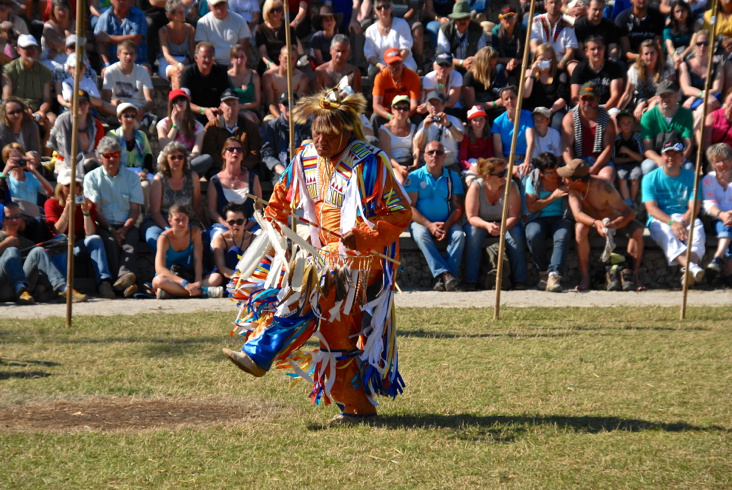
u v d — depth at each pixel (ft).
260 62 109.19
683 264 87.15
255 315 36.70
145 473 29.81
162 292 79.00
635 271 88.22
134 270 81.35
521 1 117.29
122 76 97.04
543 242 86.89
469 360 50.62
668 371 47.62
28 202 81.56
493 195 86.53
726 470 30.35
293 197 38.40
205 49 96.07
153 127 97.45
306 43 116.37
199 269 81.00
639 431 35.50
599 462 31.17
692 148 96.07
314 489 28.30
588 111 93.86
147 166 91.40
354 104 36.55
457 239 86.33
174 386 43.70
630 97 101.81
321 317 36.83
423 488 28.37
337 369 37.40
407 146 94.68
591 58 100.27
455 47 108.88
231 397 41.73
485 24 115.14
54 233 81.30
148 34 107.86
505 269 86.07
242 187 87.40
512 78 104.32
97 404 39.93
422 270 89.40
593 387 43.91
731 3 103.45
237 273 38.22
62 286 75.87
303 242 35.88
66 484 28.60
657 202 89.86
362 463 31.09
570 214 87.51
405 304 74.95
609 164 94.94
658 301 77.97
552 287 84.74
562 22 107.04
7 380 44.42
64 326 61.67
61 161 88.17
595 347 54.70
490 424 36.68
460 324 63.98
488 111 100.07
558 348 54.34
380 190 36.88
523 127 95.20
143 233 84.64
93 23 106.42
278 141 93.35
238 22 104.78
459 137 93.35
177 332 59.47
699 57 103.14
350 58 114.52
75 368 47.85
